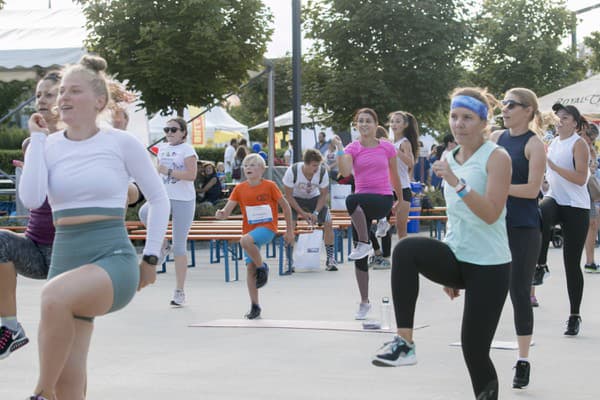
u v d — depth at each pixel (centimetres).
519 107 756
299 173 1551
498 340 906
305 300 1207
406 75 2666
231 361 815
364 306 1038
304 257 1579
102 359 827
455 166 577
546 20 3575
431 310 1104
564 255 938
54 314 477
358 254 1023
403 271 548
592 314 1075
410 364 543
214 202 2170
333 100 2677
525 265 725
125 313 1103
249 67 2256
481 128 566
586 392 700
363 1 2686
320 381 735
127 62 2134
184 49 2141
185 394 698
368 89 2639
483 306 557
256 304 1054
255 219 1071
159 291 1319
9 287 615
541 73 3591
